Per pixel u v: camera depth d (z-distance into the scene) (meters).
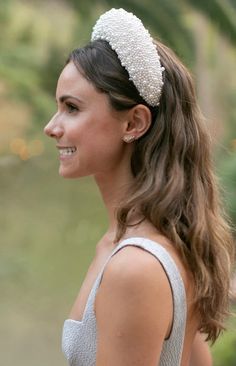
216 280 1.67
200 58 10.66
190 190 1.64
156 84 1.62
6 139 12.70
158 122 1.63
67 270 8.39
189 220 1.61
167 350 1.54
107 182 1.67
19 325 6.74
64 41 13.27
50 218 10.25
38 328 6.71
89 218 10.35
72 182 11.90
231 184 4.48
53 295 7.58
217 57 11.84
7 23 13.61
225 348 4.31
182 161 1.64
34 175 11.99
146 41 1.63
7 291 7.62
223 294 1.70
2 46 12.42
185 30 7.54
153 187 1.59
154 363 1.47
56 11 13.98
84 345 1.57
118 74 1.59
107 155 1.62
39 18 13.98
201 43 10.64
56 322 6.89
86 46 1.64
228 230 1.74
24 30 13.73
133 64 1.59
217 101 11.76
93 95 1.59
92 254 8.98
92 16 8.70
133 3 7.32
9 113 12.86
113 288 1.47
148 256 1.48
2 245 9.10
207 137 1.70
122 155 1.64
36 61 12.47
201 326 1.69
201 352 1.86
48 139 12.81
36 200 11.03
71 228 9.91
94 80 1.59
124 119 1.61
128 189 1.63
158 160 1.62
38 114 12.29
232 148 7.29
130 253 1.48
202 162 1.69
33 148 12.64
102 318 1.49
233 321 2.13
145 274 1.46
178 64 1.69
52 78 12.48
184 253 1.57
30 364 5.93
